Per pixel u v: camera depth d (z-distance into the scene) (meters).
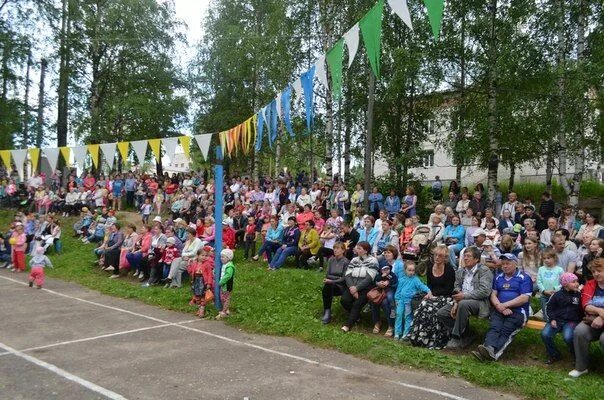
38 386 5.25
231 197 17.36
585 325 5.85
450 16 15.25
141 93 25.47
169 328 7.82
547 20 14.50
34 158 12.97
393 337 7.47
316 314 8.44
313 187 16.27
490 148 14.92
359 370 5.95
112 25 25.14
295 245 11.48
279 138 20.73
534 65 14.41
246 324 7.94
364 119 18.38
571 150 14.38
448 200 13.91
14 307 9.22
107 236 13.35
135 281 11.84
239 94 26.69
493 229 10.13
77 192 20.17
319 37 19.16
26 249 15.24
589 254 7.52
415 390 5.29
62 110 24.86
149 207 17.77
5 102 22.31
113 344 6.86
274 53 19.89
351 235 11.02
